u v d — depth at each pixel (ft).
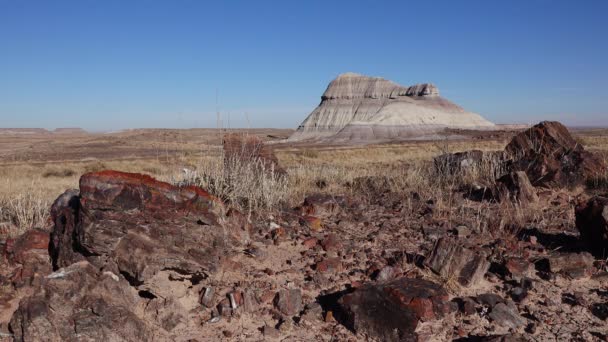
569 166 28.35
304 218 20.30
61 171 80.69
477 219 20.83
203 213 14.28
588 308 13.37
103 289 11.59
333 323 12.50
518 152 32.58
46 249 13.85
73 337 10.60
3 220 19.79
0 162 122.72
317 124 430.61
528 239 18.75
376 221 21.42
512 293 13.97
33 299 10.97
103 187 12.55
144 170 74.08
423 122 352.69
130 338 10.98
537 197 24.34
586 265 15.48
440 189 27.27
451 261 14.93
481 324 12.31
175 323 11.91
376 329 11.76
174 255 12.60
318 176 34.42
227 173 22.85
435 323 12.06
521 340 11.09
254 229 18.60
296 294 13.19
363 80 458.50
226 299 12.91
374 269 15.30
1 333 10.82
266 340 11.60
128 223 12.51
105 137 355.97
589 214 17.16
